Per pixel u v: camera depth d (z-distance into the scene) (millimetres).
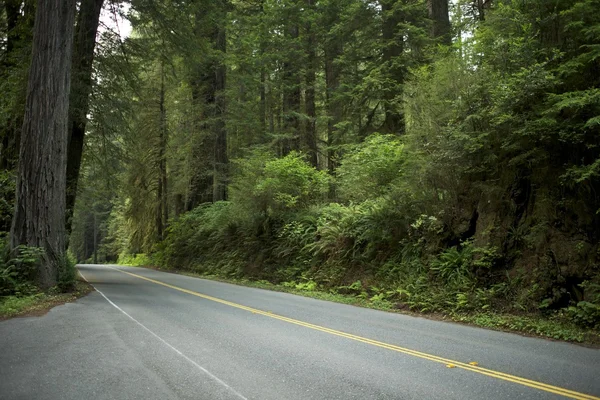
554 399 4223
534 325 7805
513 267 9570
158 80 30656
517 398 4250
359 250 14203
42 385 4512
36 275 11719
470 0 18594
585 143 8719
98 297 11961
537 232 9242
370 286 12539
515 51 10047
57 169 12578
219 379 4789
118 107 18375
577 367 5332
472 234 11086
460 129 10844
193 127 28875
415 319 9078
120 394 4273
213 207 26406
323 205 18203
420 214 12320
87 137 19625
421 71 13883
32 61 12602
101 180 21688
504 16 10820
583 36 9477
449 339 6984
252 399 4188
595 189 8695
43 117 12359
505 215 10281
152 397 4199
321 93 26312
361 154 15516
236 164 27500
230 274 19938
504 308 8961
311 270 15469
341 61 22672
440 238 11586
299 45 24984
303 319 8781
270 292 14258
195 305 10672
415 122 13180
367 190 15328
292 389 4488
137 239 43125
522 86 9367
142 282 17797
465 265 10312
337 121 23656
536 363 5512
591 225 8562
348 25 21812
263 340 6746
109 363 5340
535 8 10398
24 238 11938
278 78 26734
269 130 29844
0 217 14773
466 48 12172
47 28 12625
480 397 4277
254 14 26562
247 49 27266
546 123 8859
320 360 5613
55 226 12414
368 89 20188
